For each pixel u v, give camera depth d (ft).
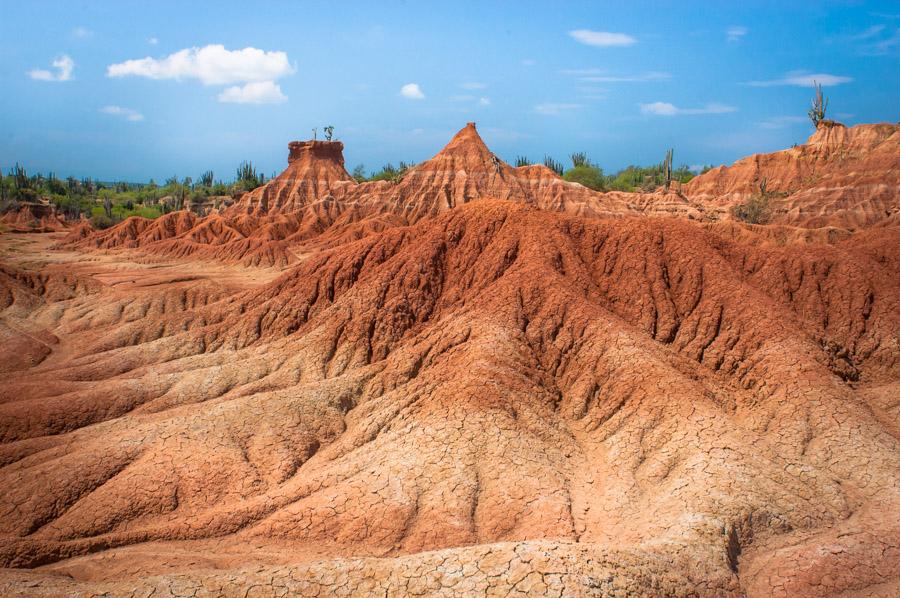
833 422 89.92
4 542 75.51
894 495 76.64
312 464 94.38
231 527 79.82
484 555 61.26
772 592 64.28
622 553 61.87
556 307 115.14
